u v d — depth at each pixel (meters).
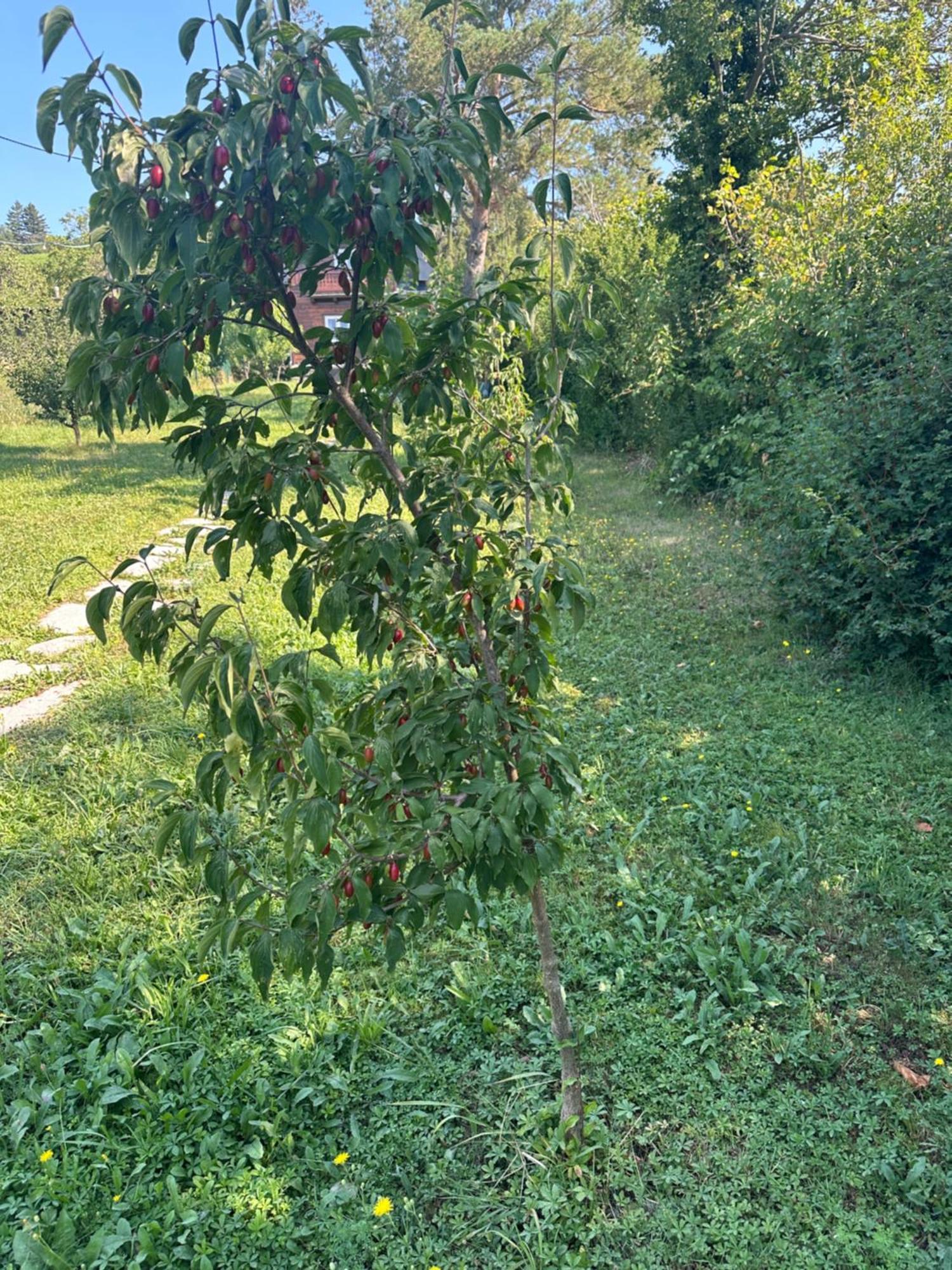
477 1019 3.08
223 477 1.80
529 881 2.03
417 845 1.89
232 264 1.68
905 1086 2.76
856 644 6.05
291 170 1.58
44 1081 2.82
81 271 25.89
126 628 1.76
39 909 3.66
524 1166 2.51
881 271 7.09
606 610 7.54
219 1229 2.34
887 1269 2.18
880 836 4.08
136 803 4.38
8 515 11.34
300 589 1.93
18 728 5.27
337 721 2.28
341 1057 2.92
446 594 2.13
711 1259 2.24
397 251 1.77
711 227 12.41
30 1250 2.23
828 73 12.60
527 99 17.69
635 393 13.59
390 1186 2.49
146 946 3.44
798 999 3.11
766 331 8.21
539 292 2.07
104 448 18.23
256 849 4.00
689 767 4.73
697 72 12.85
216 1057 2.89
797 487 6.05
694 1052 2.90
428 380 2.04
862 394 6.06
